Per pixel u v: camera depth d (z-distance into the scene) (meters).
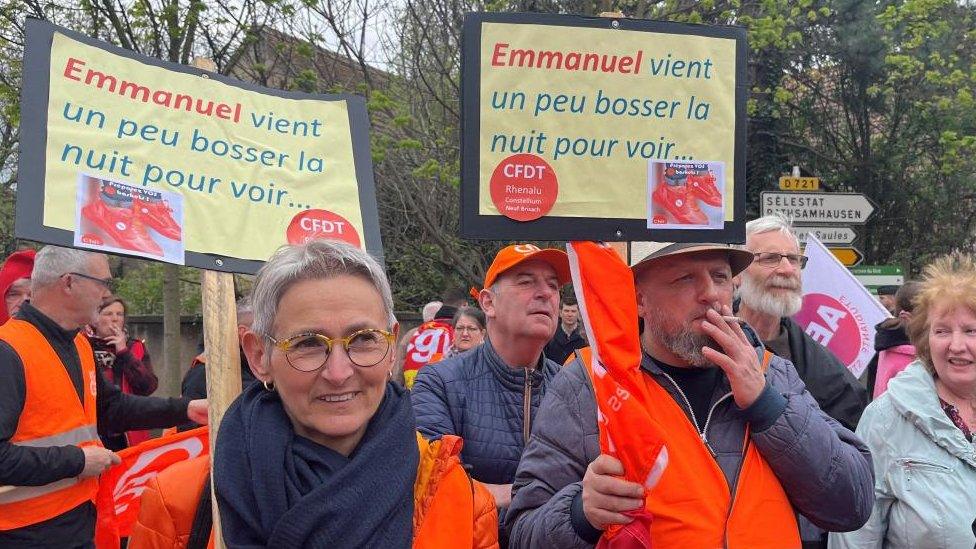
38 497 3.48
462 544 1.92
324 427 1.81
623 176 2.24
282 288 1.85
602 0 10.04
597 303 2.11
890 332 4.38
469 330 5.63
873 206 9.27
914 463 3.01
